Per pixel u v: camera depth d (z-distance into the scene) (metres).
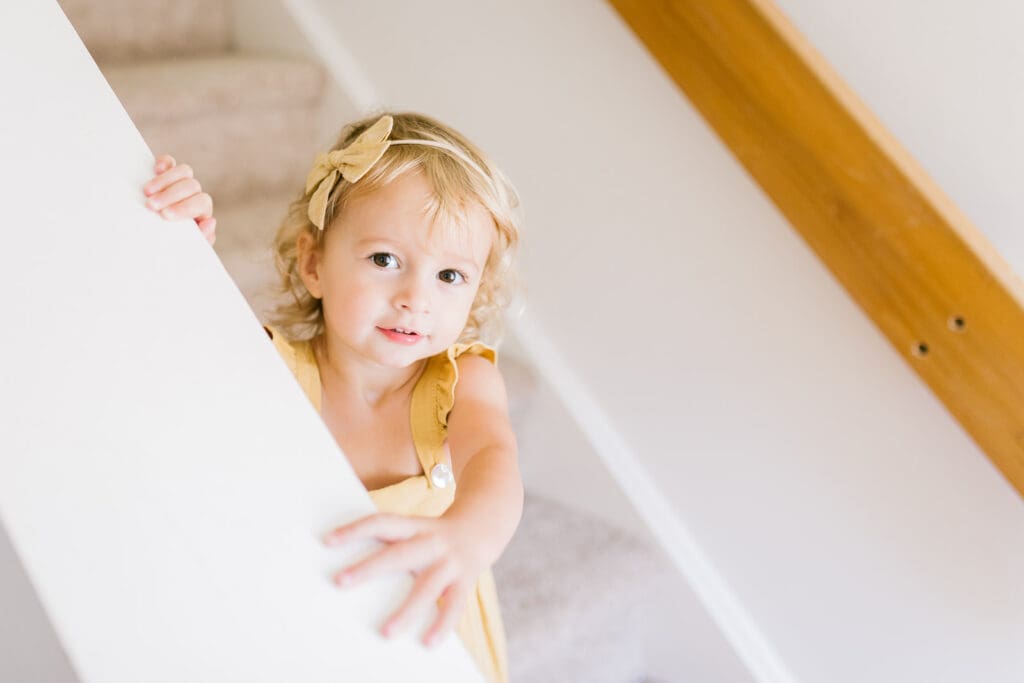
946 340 1.37
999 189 1.42
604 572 1.74
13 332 0.64
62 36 0.84
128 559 0.57
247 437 0.65
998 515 1.51
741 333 1.68
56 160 0.75
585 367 1.87
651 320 1.77
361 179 1.06
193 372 0.67
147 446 0.62
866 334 1.55
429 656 0.61
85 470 0.60
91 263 0.70
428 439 1.15
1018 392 1.33
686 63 1.50
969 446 1.51
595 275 1.81
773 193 1.47
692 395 1.76
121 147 0.78
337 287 1.07
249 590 0.59
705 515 1.80
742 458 1.73
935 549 1.57
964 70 1.41
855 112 1.38
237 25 2.14
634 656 1.89
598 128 1.74
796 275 1.59
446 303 1.07
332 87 2.01
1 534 0.58
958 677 1.60
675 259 1.71
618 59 1.69
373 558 0.63
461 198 1.06
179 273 0.72
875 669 1.68
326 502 0.64
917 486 1.57
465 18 1.85
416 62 1.93
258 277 1.64
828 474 1.65
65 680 0.56
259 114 1.95
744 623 1.80
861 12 1.46
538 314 1.90
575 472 1.89
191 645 0.56
